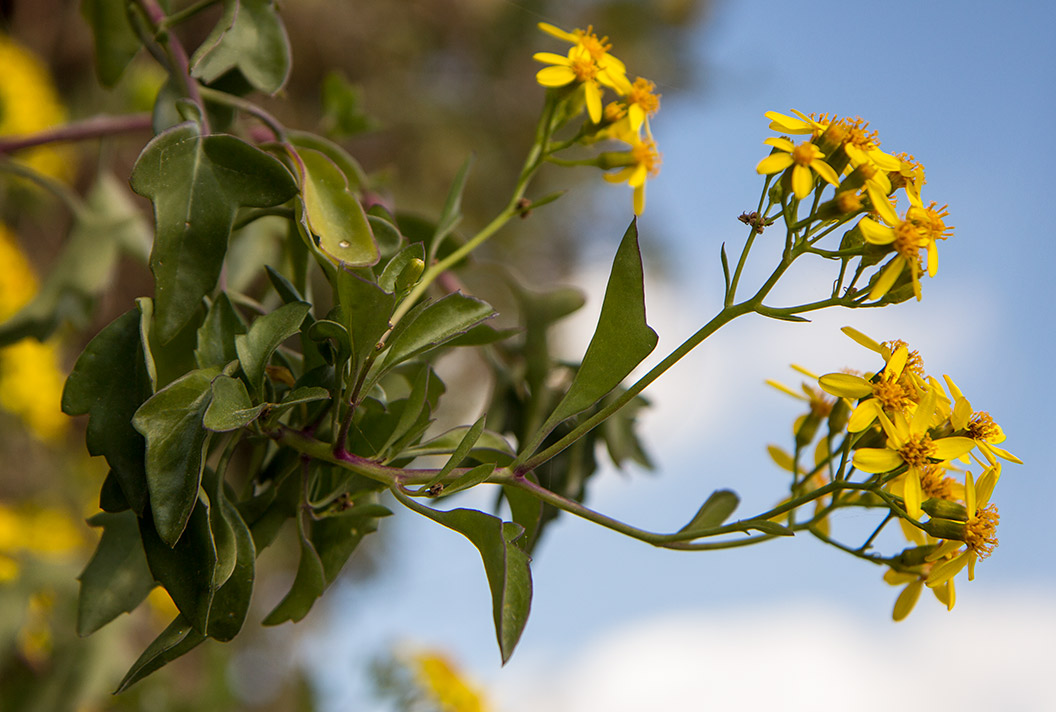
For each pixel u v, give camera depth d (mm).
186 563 445
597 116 521
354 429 471
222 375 445
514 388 620
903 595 489
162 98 518
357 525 486
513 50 2969
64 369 1492
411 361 527
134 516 492
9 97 1023
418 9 2781
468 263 604
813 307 462
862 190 469
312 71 2732
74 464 1379
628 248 457
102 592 485
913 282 461
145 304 465
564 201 3242
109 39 594
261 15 523
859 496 486
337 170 495
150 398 445
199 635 446
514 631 428
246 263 636
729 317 461
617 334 457
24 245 1490
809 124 475
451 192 532
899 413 470
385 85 2855
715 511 484
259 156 473
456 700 958
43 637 800
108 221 687
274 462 480
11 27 1757
